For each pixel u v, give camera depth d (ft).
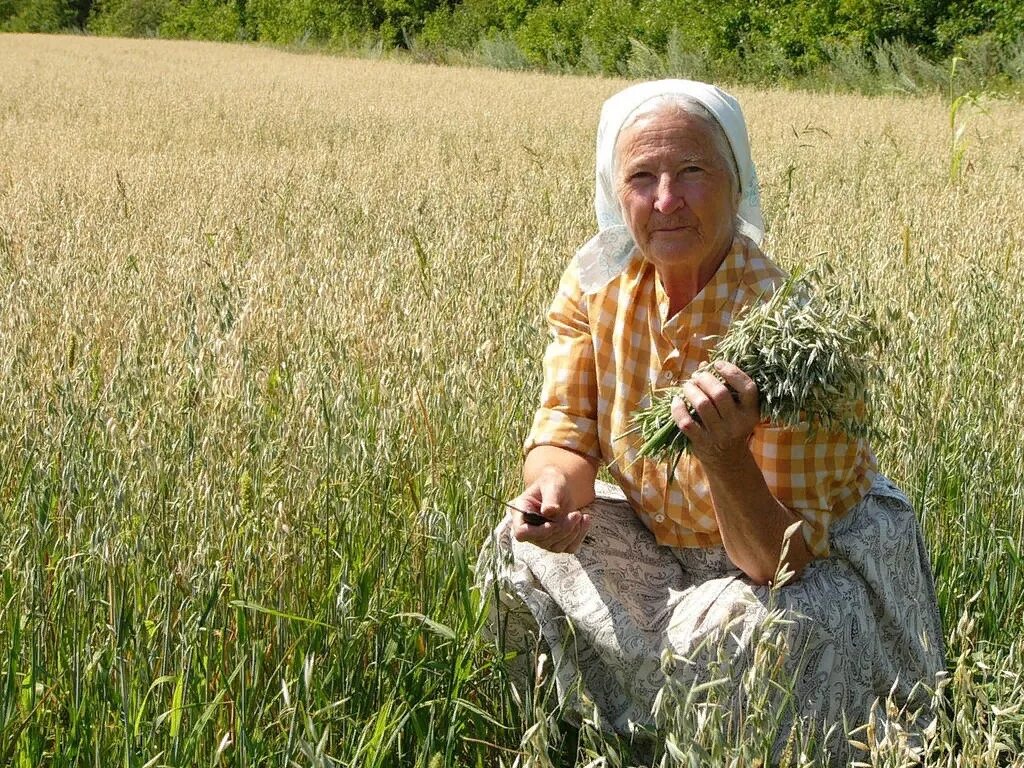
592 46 113.19
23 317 16.33
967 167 38.58
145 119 57.93
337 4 166.30
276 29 194.08
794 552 8.82
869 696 9.10
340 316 16.05
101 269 21.20
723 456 8.33
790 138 50.16
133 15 245.86
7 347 14.69
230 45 192.54
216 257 22.88
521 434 12.53
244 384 11.96
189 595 9.36
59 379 12.84
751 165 9.52
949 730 7.38
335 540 10.40
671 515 9.63
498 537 9.71
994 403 13.76
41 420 12.00
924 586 9.94
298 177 36.86
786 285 8.40
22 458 11.56
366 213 29.55
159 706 8.84
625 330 9.71
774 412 8.11
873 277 19.31
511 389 13.24
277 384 12.67
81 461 10.82
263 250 24.06
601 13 112.78
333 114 62.64
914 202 32.01
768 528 8.63
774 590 7.59
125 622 9.02
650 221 9.12
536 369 13.60
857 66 86.69
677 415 8.35
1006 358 14.93
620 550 9.74
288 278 19.97
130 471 10.77
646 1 110.83
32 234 25.55
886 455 12.57
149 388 12.62
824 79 88.84
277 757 8.66
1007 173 38.27
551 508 9.08
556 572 9.50
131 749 8.20
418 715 9.34
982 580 11.23
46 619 9.38
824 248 23.71
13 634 8.69
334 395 12.21
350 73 108.58
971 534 11.65
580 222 27.53
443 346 14.61
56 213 28.81
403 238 25.45
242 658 8.64
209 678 9.20
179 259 22.49
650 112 9.15
